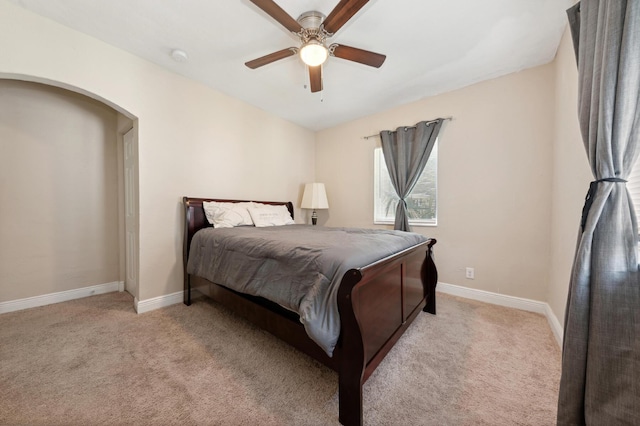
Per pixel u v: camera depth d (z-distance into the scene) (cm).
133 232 261
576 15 132
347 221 374
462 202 267
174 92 245
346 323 110
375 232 227
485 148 253
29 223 237
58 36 179
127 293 280
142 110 223
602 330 95
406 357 158
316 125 391
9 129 227
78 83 188
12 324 201
